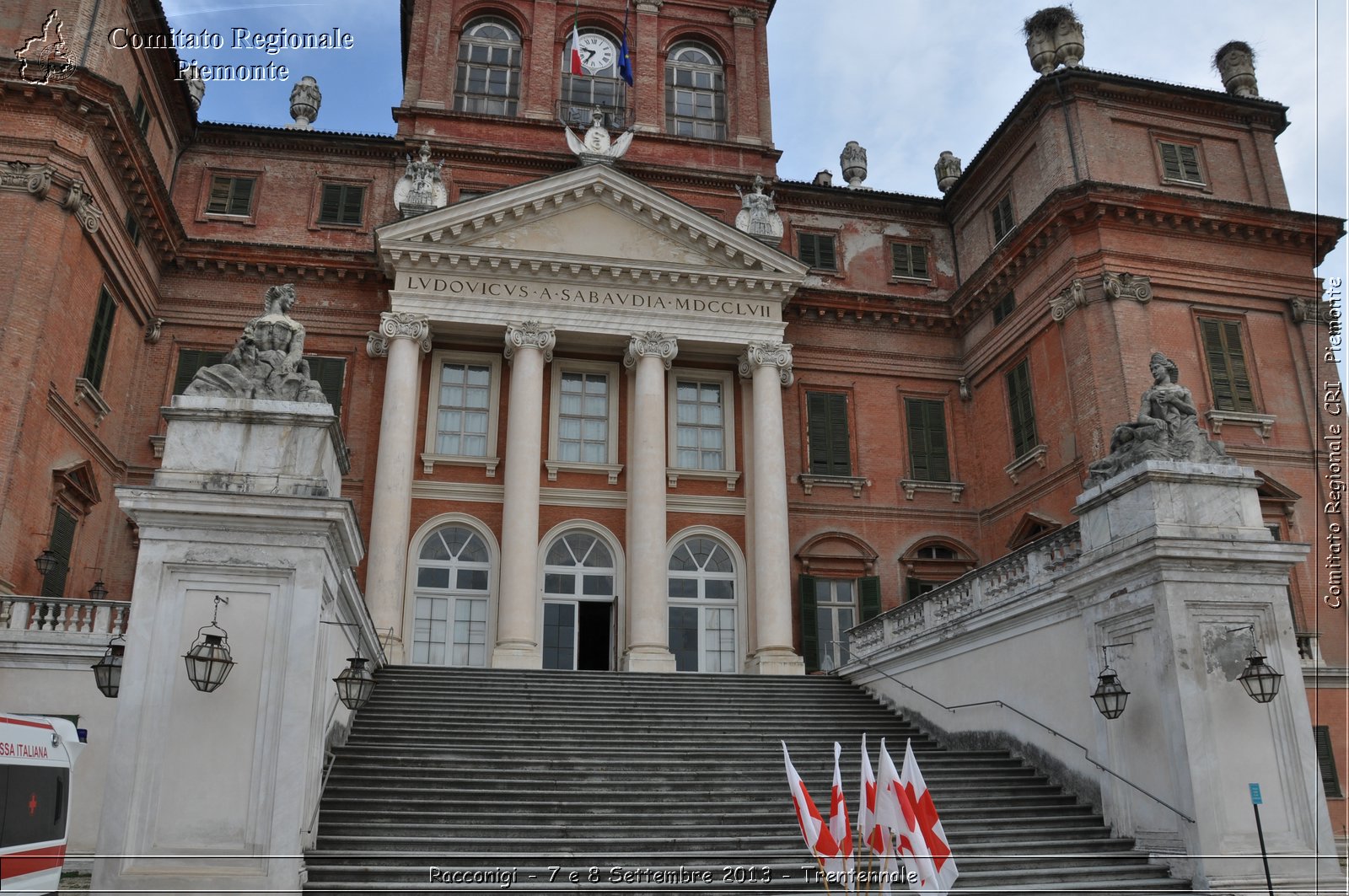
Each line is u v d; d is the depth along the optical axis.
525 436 23.98
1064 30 25.00
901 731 18.16
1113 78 24.34
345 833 11.79
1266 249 23.75
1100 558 13.67
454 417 25.36
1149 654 12.88
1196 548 12.73
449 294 24.56
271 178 26.75
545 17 30.06
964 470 27.56
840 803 8.46
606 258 25.12
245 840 10.12
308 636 10.84
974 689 16.86
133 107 22.50
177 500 10.99
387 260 24.44
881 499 26.92
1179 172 24.59
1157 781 12.55
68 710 15.91
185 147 26.55
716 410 26.89
